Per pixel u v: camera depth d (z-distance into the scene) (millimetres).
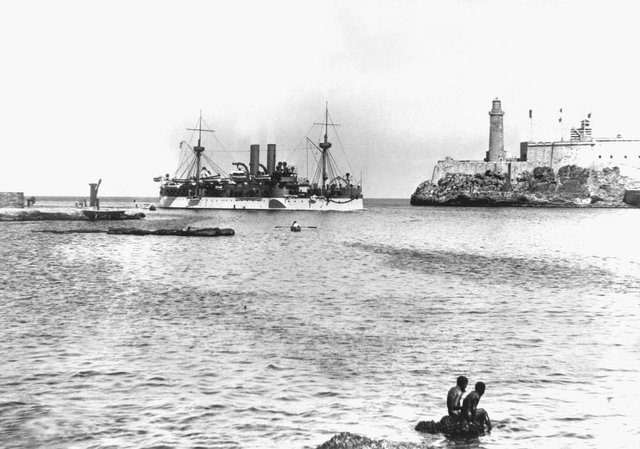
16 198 160500
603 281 57656
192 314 38719
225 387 23812
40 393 22922
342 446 17578
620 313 40312
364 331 34062
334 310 40875
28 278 55812
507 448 18672
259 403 22125
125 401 22172
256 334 32969
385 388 23938
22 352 28578
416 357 28453
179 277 58188
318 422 20453
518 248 98438
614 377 25531
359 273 63125
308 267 68562
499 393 23453
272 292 49094
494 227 161625
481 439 19266
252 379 24844
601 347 30656
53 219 157625
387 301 44875
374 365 27062
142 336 32125
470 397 20000
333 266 69938
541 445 18875
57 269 63031
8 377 24750
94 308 40375
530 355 29016
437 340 31953
